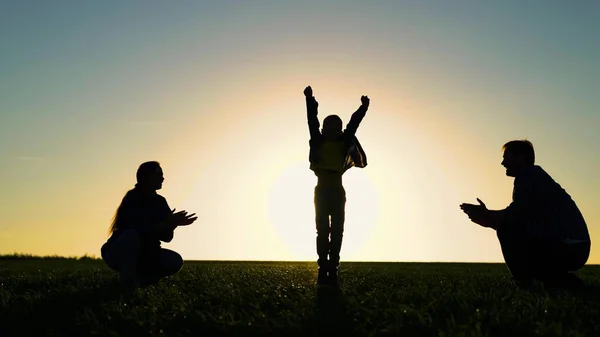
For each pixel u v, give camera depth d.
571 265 8.55
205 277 11.22
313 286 9.27
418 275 12.38
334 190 9.10
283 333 5.75
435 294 7.85
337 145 9.15
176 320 6.35
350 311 6.59
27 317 6.79
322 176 9.13
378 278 11.26
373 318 6.21
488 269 16.34
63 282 10.46
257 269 14.80
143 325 6.13
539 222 8.53
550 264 8.59
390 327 5.68
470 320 5.70
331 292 8.22
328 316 6.26
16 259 25.58
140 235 9.02
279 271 13.81
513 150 8.85
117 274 12.28
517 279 8.92
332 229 9.14
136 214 9.12
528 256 8.67
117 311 6.73
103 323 6.30
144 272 9.58
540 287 8.45
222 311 6.67
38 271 13.94
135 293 8.23
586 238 8.48
